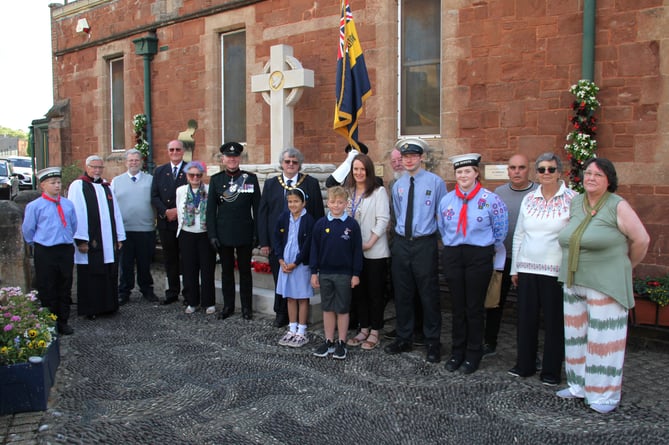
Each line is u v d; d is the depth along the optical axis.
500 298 5.29
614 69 6.02
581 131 6.09
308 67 8.67
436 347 5.14
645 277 5.77
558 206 4.55
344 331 5.27
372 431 3.82
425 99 7.67
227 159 6.44
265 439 3.73
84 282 6.55
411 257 5.19
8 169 20.59
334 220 5.23
